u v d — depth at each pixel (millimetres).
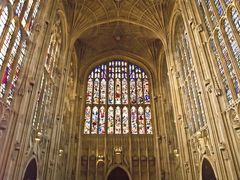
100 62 37375
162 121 31203
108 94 34781
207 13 18000
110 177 28625
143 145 30562
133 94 34906
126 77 36531
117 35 34500
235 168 13344
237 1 14102
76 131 30781
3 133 13203
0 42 12906
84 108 33281
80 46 34938
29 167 16312
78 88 33625
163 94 32625
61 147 25297
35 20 18297
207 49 17719
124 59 37812
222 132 14734
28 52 16734
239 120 13414
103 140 30688
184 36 23984
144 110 33500
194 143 19938
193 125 20594
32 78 16438
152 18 29484
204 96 16844
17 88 15031
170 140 28484
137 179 28266
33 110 16141
